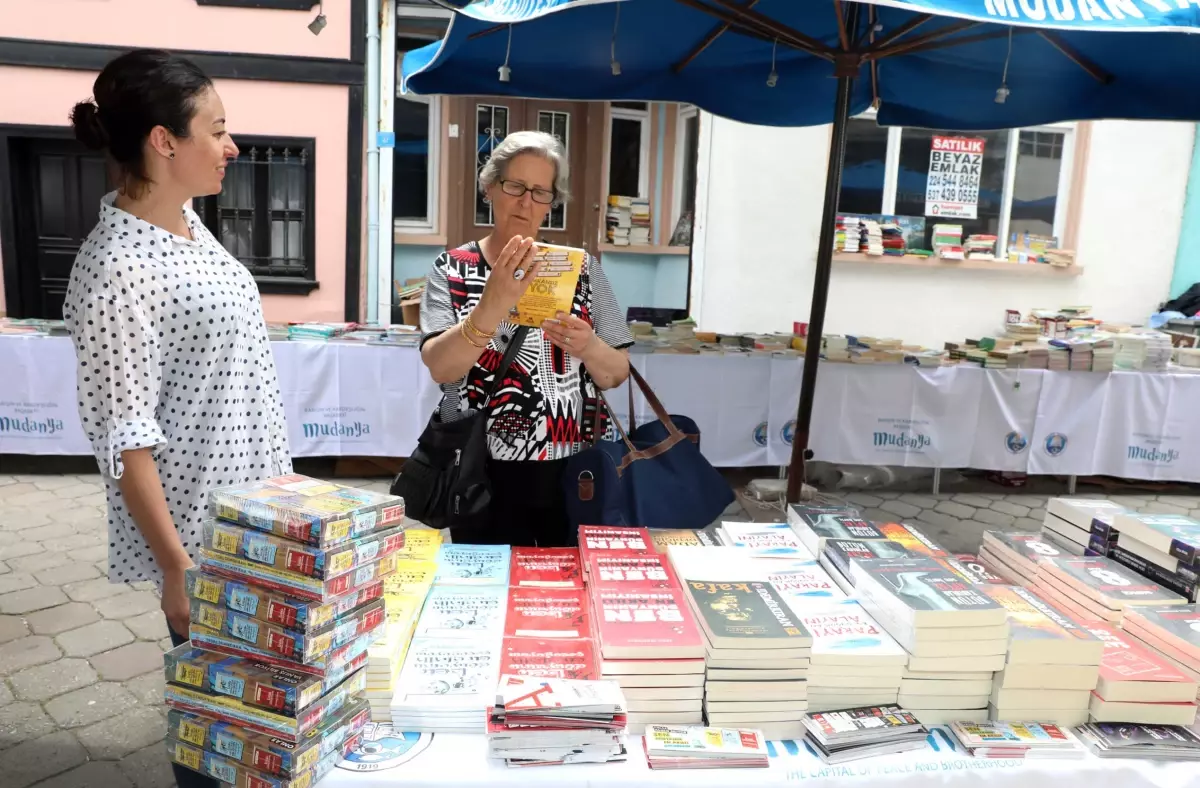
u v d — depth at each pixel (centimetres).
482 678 145
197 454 159
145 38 590
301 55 604
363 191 630
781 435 526
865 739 138
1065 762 140
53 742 271
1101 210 718
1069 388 529
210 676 129
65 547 422
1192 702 148
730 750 135
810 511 217
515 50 388
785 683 142
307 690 124
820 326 349
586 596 177
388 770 129
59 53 583
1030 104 409
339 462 547
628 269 862
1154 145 709
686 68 417
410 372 505
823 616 161
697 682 143
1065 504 220
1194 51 346
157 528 146
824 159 680
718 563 178
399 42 734
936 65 400
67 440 504
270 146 616
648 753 134
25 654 322
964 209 718
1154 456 536
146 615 355
